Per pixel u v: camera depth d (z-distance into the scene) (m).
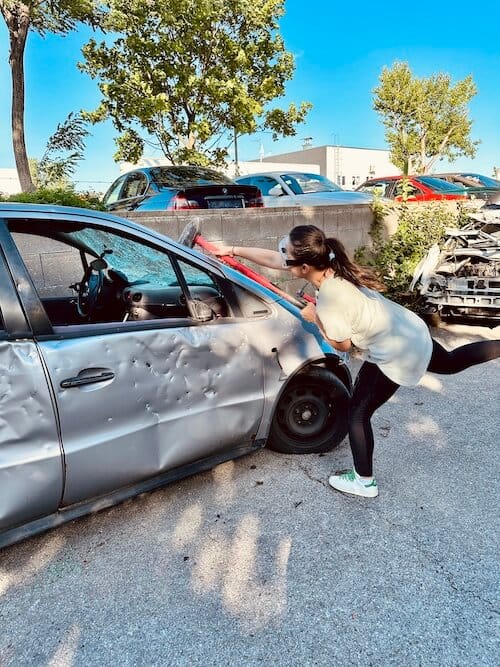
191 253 2.71
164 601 2.06
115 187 8.28
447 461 3.07
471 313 5.98
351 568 2.20
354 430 2.63
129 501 2.77
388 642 1.83
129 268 2.86
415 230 7.24
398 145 28.55
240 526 2.52
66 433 2.15
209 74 15.24
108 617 1.99
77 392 2.16
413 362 2.45
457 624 1.89
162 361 2.43
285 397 3.08
